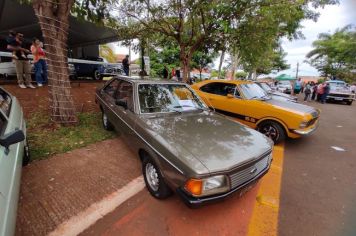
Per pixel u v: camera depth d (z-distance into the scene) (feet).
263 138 9.66
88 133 15.20
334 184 11.41
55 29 13.99
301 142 17.94
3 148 6.57
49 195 8.89
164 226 7.79
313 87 55.72
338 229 8.18
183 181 7.03
